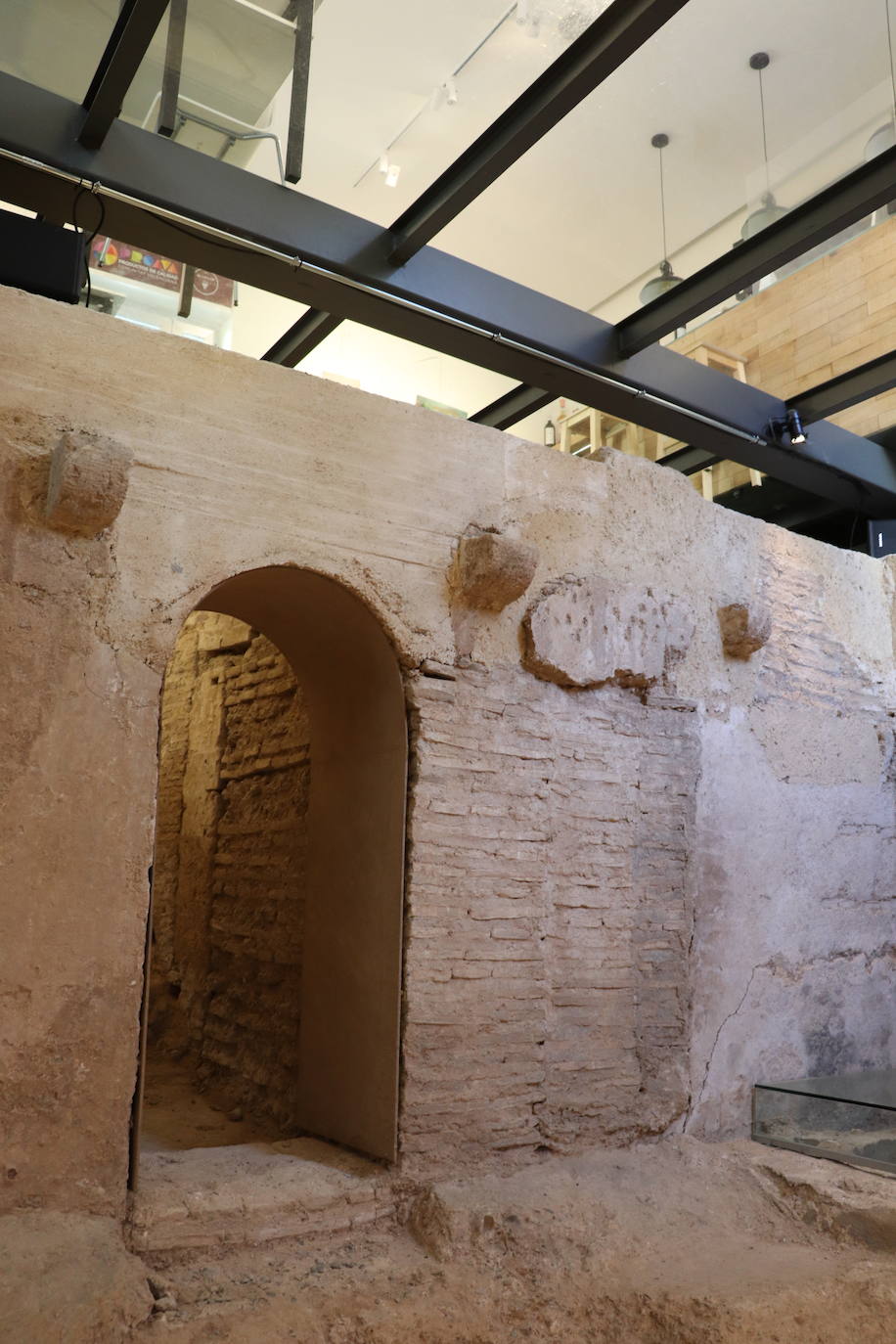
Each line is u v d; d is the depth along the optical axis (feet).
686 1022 18.57
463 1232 14.26
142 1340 11.36
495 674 17.17
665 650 19.33
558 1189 15.61
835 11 18.56
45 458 13.66
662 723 19.21
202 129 17.80
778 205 21.88
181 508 14.56
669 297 20.12
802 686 21.93
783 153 21.54
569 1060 17.01
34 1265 11.64
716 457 26.53
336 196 22.70
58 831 13.19
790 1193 16.22
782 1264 14.30
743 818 20.24
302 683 18.63
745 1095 19.31
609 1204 15.48
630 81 20.02
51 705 13.34
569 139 21.48
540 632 17.52
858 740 22.80
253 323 25.44
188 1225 13.29
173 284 23.31
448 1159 15.48
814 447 24.67
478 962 16.22
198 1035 21.77
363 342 27.76
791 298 24.97
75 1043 12.99
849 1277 13.67
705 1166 17.22
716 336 26.68
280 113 20.29
